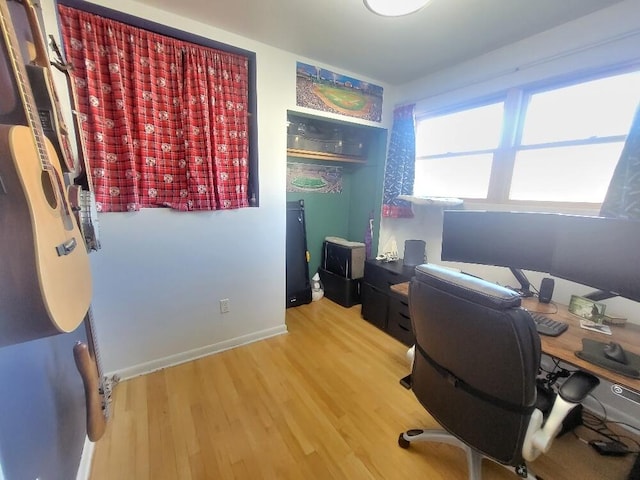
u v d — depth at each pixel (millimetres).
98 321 1711
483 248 1818
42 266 597
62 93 1432
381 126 2762
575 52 1639
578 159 1748
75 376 1206
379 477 1241
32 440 772
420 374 1193
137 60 1631
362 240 3330
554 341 1209
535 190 1958
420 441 1412
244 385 1795
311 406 1634
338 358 2113
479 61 2119
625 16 1460
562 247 1484
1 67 639
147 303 1853
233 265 2146
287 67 2117
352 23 1706
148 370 1903
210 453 1325
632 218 1417
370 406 1646
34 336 629
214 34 1787
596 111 1656
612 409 1596
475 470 1161
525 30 1752
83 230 1065
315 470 1264
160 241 1840
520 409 866
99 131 1570
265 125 2102
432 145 2643
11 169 555
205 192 1925
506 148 2029
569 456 1373
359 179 3322
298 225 3014
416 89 2607
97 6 1470
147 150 1729
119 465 1257
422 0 1421
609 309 1543
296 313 2879
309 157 2816
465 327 881
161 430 1440
